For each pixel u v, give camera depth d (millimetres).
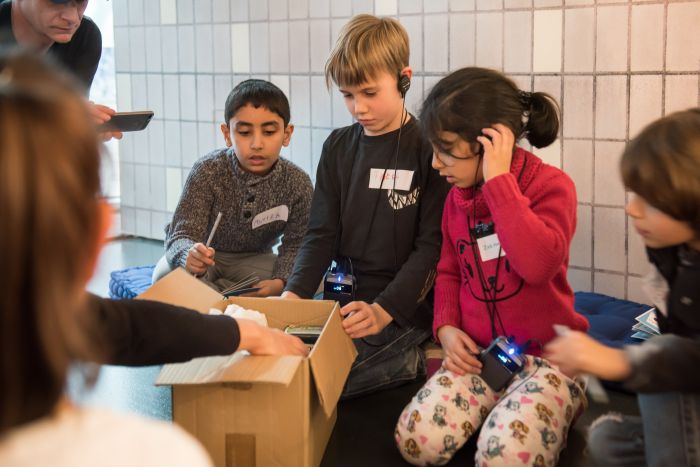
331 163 2268
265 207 2539
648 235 1335
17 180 565
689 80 2389
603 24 2504
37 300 584
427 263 2066
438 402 1798
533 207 1765
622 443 1492
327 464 1820
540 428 1659
